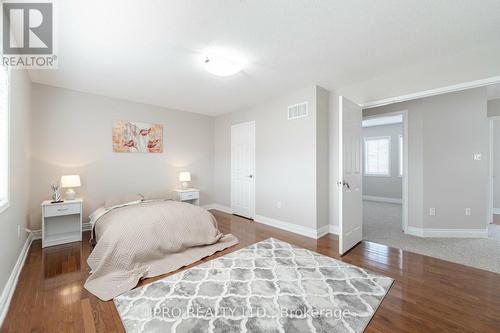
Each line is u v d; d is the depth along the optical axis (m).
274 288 1.98
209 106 4.52
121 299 1.82
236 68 2.61
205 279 2.13
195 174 5.09
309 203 3.43
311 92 3.39
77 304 1.76
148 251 2.35
